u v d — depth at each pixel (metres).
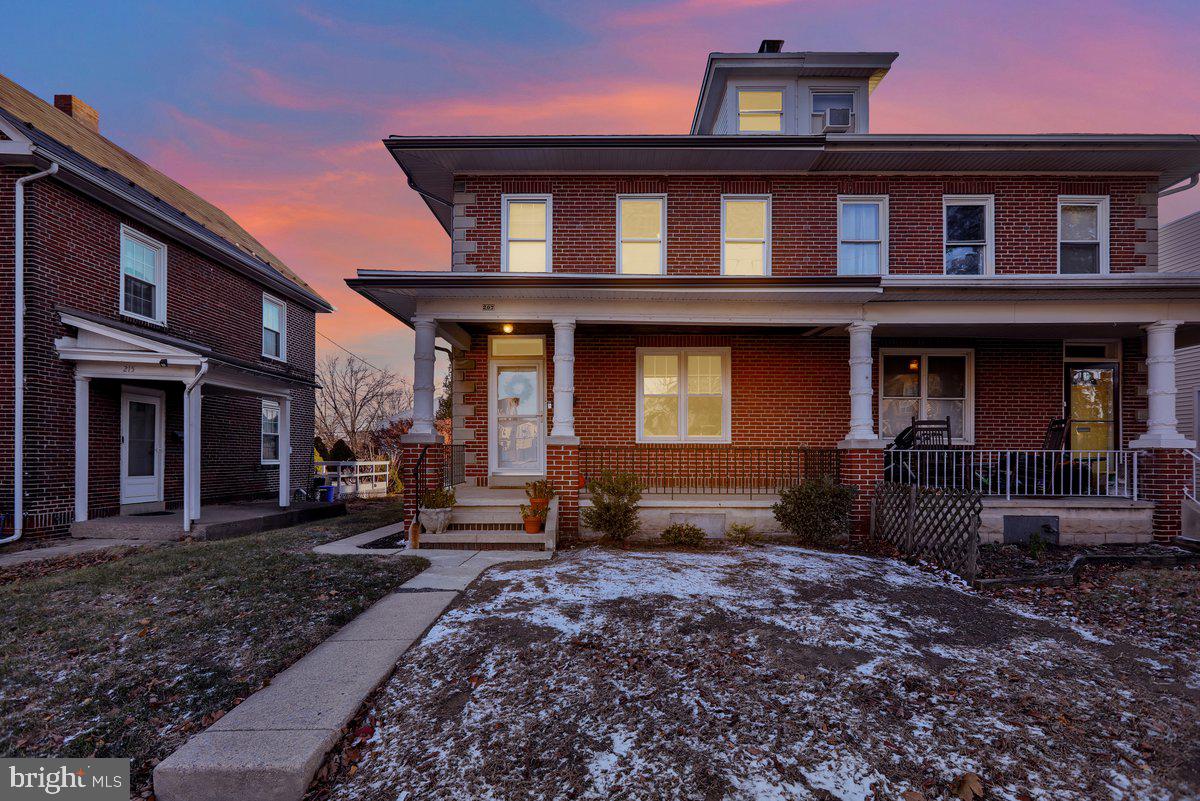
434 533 8.59
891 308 9.47
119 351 9.97
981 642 4.90
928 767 3.20
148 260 12.16
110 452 11.18
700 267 10.76
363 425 38.22
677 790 3.06
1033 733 3.49
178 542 9.45
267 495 16.81
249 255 15.34
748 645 4.65
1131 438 11.26
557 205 10.78
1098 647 4.84
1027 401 11.38
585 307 9.20
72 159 10.09
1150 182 10.90
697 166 10.71
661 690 3.97
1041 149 10.16
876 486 9.13
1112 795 2.98
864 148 10.23
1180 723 3.61
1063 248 10.95
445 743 3.52
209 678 4.25
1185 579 7.04
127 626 5.14
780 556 7.75
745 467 11.14
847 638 4.85
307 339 18.70
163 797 3.16
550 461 9.06
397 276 8.73
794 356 11.32
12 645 4.76
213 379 10.56
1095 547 8.90
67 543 9.30
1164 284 8.86
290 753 3.28
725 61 12.14
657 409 11.35
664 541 8.84
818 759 3.27
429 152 10.22
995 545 8.80
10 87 11.70
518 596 5.87
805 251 10.83
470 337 11.15
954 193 10.88
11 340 9.38
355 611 5.54
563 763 3.30
